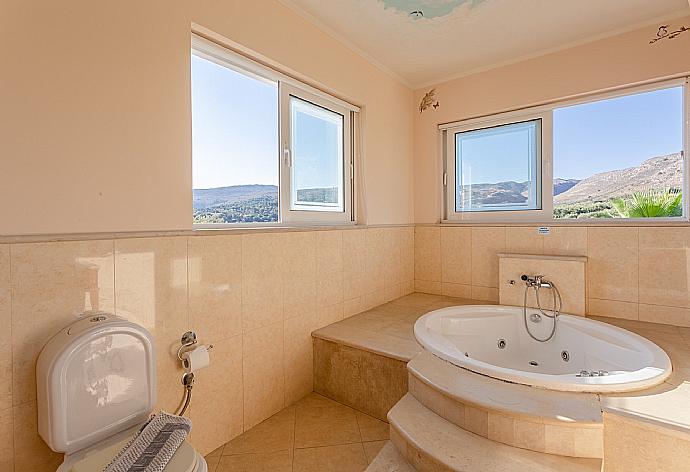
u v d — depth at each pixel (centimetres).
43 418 114
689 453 66
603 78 256
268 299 208
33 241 122
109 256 141
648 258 247
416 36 255
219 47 186
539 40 262
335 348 227
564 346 250
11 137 119
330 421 204
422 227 347
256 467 167
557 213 287
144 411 134
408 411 172
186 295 167
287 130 229
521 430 143
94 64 138
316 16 230
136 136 150
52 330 126
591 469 130
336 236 259
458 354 193
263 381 205
